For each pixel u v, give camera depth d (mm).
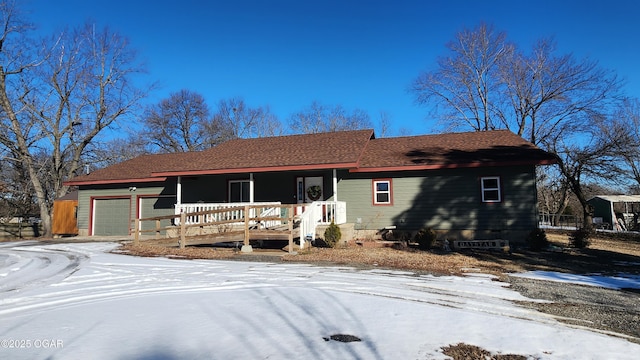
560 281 8617
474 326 5035
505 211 14555
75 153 28047
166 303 6113
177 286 7559
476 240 14273
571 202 45219
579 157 24250
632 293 7609
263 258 11344
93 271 9383
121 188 20609
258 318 5262
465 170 15148
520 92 27516
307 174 17266
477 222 14852
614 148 23234
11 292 7234
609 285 8305
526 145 15617
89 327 4891
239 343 4301
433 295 6938
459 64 31984
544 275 9305
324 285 7629
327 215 15023
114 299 6484
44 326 4953
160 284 7773
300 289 7047
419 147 17500
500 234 14531
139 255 12219
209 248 13742
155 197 19922
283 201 17484
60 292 7164
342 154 15758
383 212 16016
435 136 19094
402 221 15719
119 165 22594
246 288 7277
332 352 4066
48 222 24453
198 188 18875
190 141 47938
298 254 11891
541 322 5492
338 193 16672
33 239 20609
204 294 6777
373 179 16281
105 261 10953
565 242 17484
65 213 23078
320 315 5418
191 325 4945
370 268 9688
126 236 20016
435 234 13922
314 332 4699
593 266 10750
